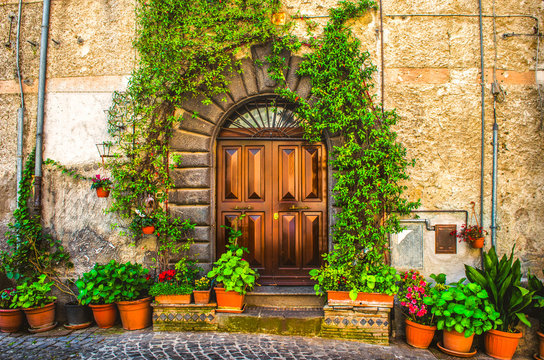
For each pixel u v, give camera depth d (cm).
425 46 471
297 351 388
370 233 450
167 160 484
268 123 501
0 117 514
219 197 502
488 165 461
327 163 489
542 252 455
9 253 505
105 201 495
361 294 418
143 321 449
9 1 518
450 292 395
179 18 482
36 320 446
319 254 494
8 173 513
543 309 409
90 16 508
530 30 468
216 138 500
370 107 467
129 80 486
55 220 499
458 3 471
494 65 467
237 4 479
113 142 495
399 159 447
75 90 504
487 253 454
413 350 405
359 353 390
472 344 416
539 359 405
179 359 366
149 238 484
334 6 476
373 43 473
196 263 473
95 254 491
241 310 440
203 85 482
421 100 468
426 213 462
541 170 459
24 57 514
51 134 505
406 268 459
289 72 477
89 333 436
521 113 463
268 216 499
